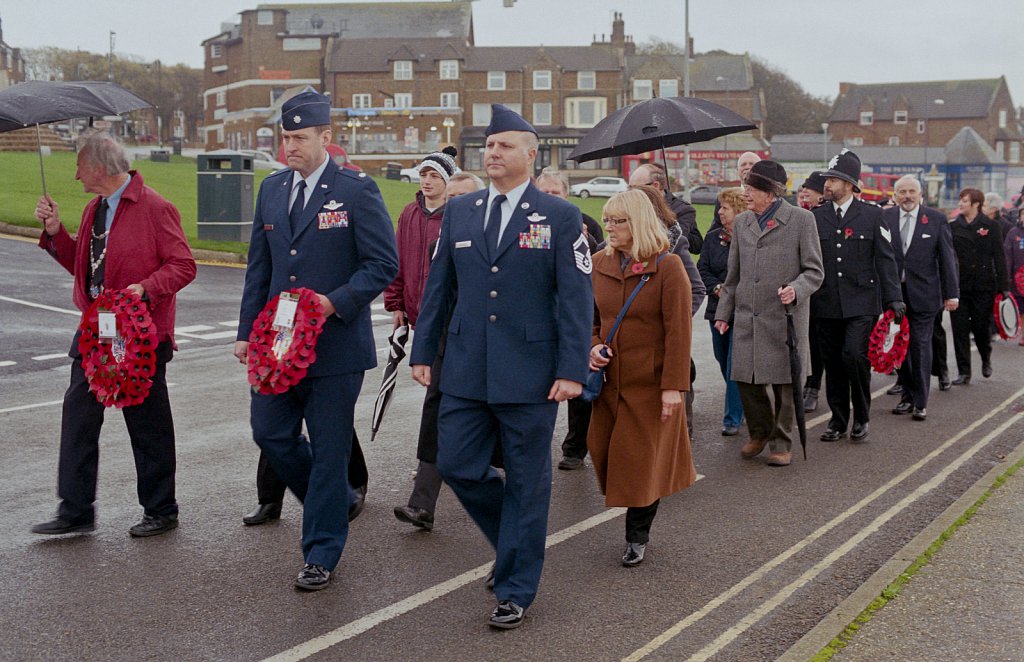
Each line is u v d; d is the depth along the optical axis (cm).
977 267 1084
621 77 7775
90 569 518
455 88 7669
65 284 1630
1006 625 430
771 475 710
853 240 802
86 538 565
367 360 514
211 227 2173
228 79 8762
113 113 587
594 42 8000
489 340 454
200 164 2170
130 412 565
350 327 507
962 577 484
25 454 740
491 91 7688
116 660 416
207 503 630
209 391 980
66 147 4350
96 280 570
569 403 723
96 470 569
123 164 566
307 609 470
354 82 7738
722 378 1086
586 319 455
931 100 10806
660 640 439
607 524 604
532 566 459
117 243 561
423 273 643
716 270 854
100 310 547
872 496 657
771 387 755
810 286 716
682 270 528
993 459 750
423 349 474
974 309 1098
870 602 457
